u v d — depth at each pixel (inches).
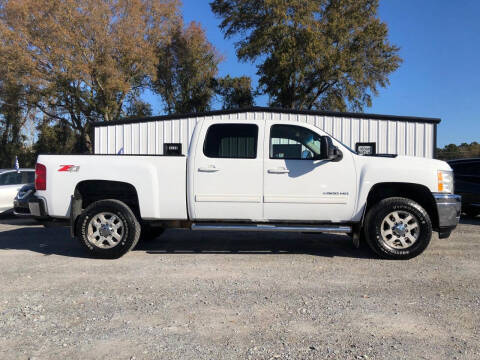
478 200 415.2
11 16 994.7
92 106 1168.8
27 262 222.1
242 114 574.9
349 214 221.8
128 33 1112.2
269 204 222.5
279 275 193.3
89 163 228.8
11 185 435.8
